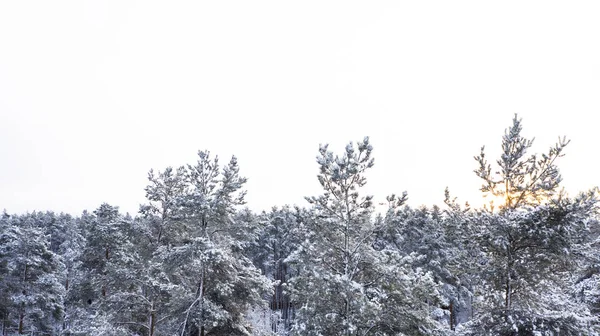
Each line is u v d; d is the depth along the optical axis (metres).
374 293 10.65
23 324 28.73
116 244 23.78
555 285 11.55
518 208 11.51
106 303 16.78
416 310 10.22
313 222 11.45
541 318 10.14
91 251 25.09
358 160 11.00
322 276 10.10
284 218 42.81
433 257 30.28
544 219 10.05
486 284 11.31
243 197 15.93
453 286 29.41
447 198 13.48
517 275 10.77
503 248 11.02
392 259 10.80
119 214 26.19
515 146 11.62
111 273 16.98
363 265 11.55
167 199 20.06
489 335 10.56
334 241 11.66
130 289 17.61
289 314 33.66
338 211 11.29
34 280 28.08
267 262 43.19
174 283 16.89
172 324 15.74
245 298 15.98
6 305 27.22
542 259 10.56
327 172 11.20
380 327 10.59
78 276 30.30
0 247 27.62
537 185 11.19
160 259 16.48
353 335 9.92
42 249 28.81
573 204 9.56
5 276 27.19
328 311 10.37
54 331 29.59
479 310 11.71
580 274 15.50
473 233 11.60
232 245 16.03
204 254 13.59
